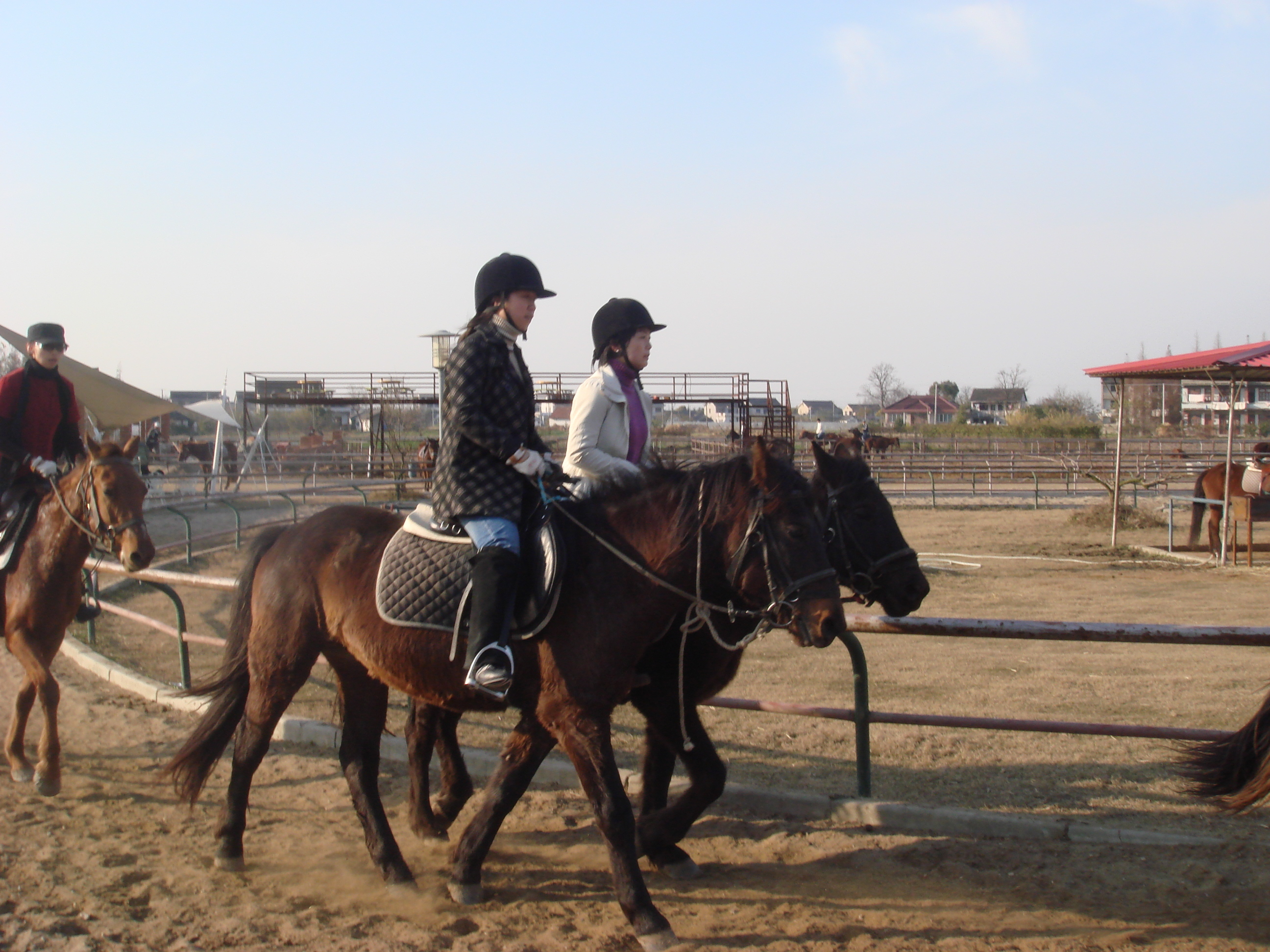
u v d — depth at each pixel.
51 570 5.77
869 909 4.15
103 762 6.21
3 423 6.12
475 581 3.90
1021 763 6.15
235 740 4.74
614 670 3.92
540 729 4.26
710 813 5.36
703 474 3.98
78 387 19.36
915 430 55.28
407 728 5.09
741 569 3.84
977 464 35.28
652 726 4.70
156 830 5.04
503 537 3.95
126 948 3.71
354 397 31.12
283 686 4.57
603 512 4.12
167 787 5.74
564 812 5.39
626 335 4.90
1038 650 10.23
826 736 6.81
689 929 3.97
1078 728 4.93
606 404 4.80
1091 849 4.72
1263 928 3.93
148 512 13.73
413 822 5.01
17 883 4.29
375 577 4.35
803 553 3.74
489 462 4.07
